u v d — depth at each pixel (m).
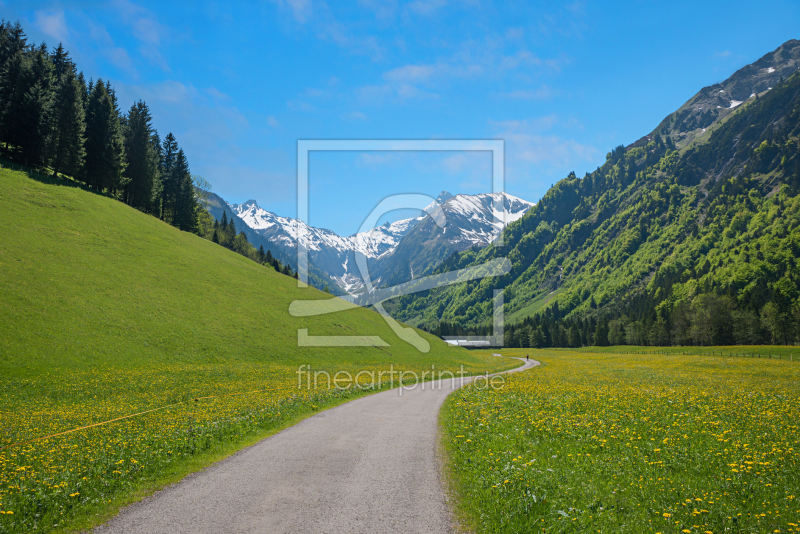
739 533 6.48
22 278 46.75
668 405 19.56
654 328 153.12
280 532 7.00
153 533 6.99
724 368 57.00
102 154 90.50
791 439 11.95
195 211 124.62
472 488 8.96
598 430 13.70
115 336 43.62
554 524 6.79
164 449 12.08
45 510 7.84
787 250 198.75
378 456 12.11
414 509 8.03
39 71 83.12
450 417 18.56
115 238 68.19
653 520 6.96
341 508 8.10
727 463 9.63
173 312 53.66
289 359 51.91
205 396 26.52
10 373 31.38
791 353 90.06
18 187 67.94
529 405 19.98
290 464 11.27
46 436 14.80
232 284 71.38
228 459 11.80
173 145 118.25
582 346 182.50
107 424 17.14
